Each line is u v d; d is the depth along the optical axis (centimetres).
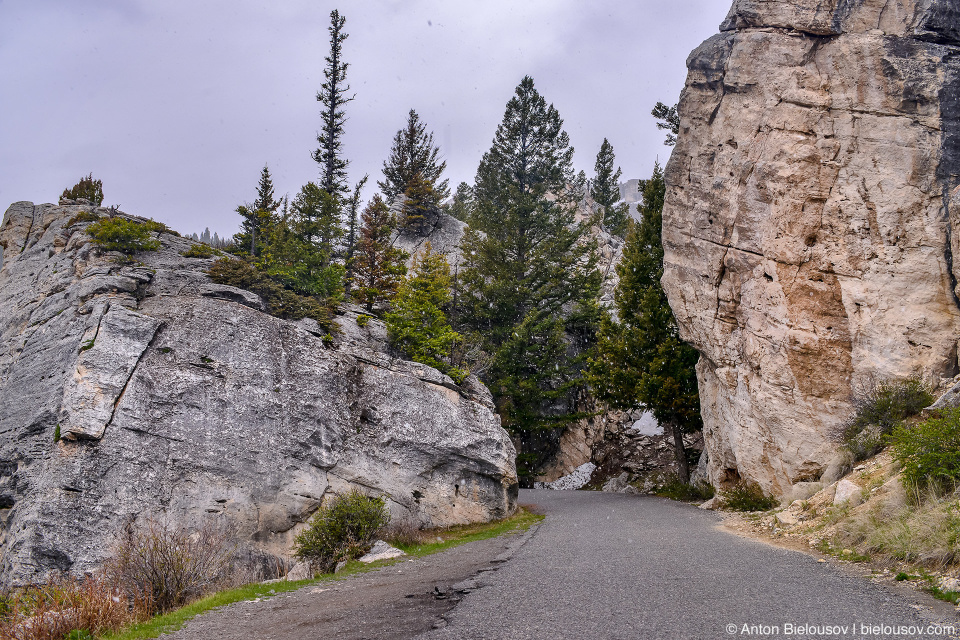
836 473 1544
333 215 4366
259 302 2277
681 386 2914
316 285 2820
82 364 1712
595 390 3212
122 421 1658
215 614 988
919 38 1816
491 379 3938
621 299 3256
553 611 787
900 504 1084
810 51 1939
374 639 735
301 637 787
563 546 1391
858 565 989
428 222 5212
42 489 1521
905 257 1702
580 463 3969
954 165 1692
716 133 2161
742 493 1972
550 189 5375
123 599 1019
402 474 2105
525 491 3428
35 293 2241
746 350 2002
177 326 1927
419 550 1677
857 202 1789
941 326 1622
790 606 770
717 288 2155
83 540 1476
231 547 1639
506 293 4169
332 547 1584
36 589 1208
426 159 5953
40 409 1700
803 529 1318
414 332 2695
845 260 1783
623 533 1558
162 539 1297
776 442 1853
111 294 2009
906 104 1770
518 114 5419
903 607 746
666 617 735
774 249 1909
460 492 2230
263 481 1798
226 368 1909
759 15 2042
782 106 1950
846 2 1895
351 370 2211
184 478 1683
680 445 2962
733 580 930
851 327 1739
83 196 3011
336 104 4819
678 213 2323
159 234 2583
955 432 1067
